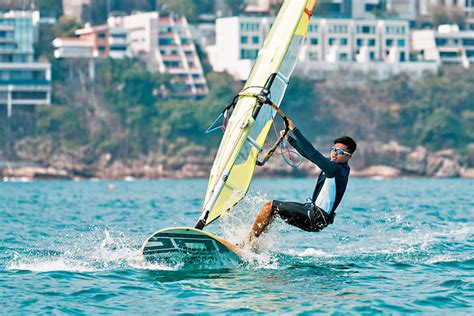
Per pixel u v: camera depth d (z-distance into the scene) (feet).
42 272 155.43
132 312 126.31
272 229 165.58
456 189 625.82
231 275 150.30
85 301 132.87
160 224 270.05
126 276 150.00
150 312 126.31
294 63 171.73
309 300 132.67
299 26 173.47
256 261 161.68
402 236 214.69
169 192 625.00
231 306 129.18
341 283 145.28
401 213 307.99
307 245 192.85
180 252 154.71
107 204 414.62
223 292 137.69
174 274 151.02
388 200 421.59
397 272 156.04
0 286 143.33
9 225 267.80
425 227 242.37
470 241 203.62
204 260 156.35
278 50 170.50
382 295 136.36
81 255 174.19
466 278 150.30
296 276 150.71
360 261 168.14
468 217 287.28
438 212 315.58
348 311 126.41
